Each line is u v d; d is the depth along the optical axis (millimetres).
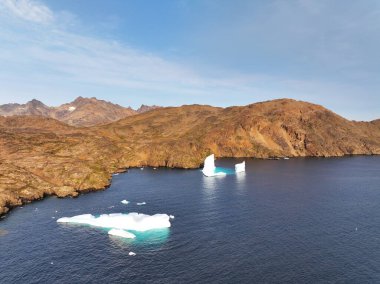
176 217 83312
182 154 184875
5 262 58188
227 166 179750
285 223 77875
